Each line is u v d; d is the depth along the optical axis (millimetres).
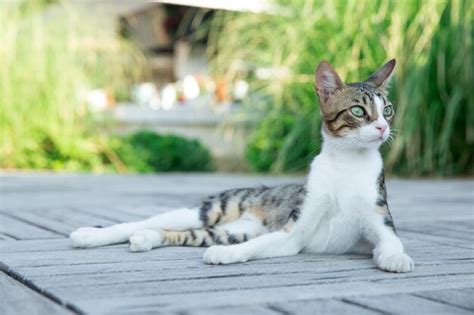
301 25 8828
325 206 2982
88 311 1995
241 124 10102
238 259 2783
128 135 10469
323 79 3121
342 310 2035
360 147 2979
